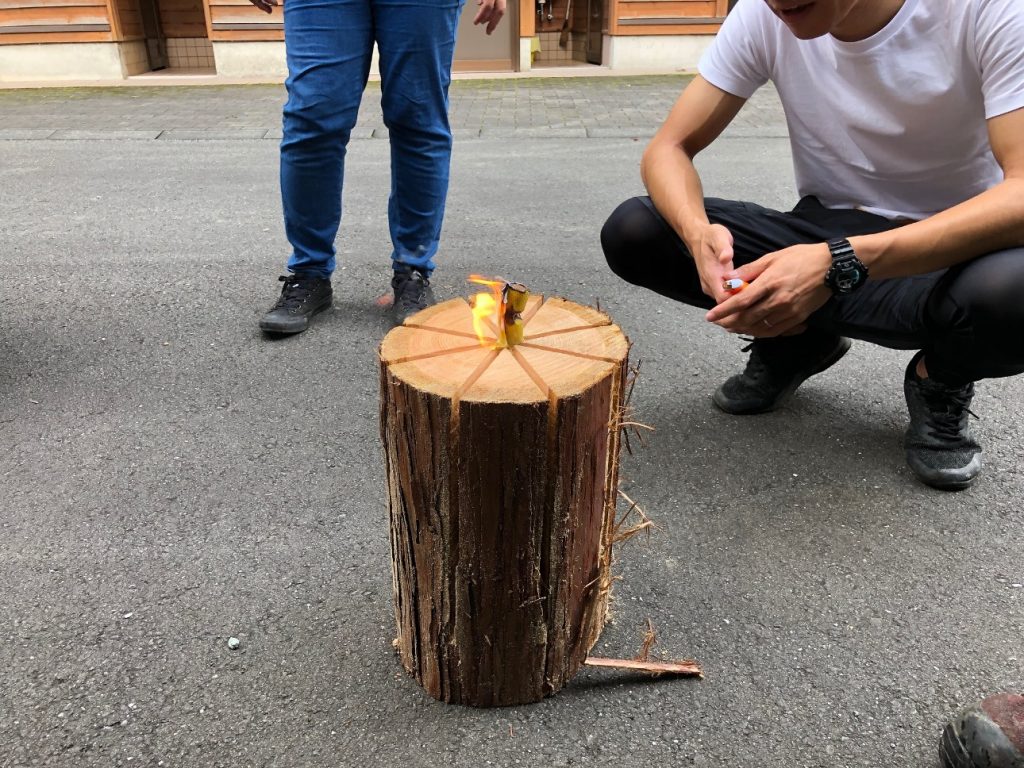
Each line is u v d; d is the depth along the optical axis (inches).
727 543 72.3
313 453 85.7
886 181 79.1
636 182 199.0
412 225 113.2
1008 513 75.9
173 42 407.8
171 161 219.8
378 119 272.5
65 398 96.2
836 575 68.4
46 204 178.7
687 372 103.7
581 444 49.1
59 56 364.8
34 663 59.2
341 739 53.7
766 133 251.1
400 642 59.0
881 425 90.9
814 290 62.9
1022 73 63.2
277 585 67.2
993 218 62.9
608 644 61.6
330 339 111.7
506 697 55.9
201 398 96.4
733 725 54.7
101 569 68.7
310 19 96.3
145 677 58.2
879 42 70.5
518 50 384.8
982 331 67.2
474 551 50.5
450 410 46.5
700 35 387.5
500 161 221.0
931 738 53.7
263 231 160.2
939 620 63.5
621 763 51.9
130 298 125.9
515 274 137.6
